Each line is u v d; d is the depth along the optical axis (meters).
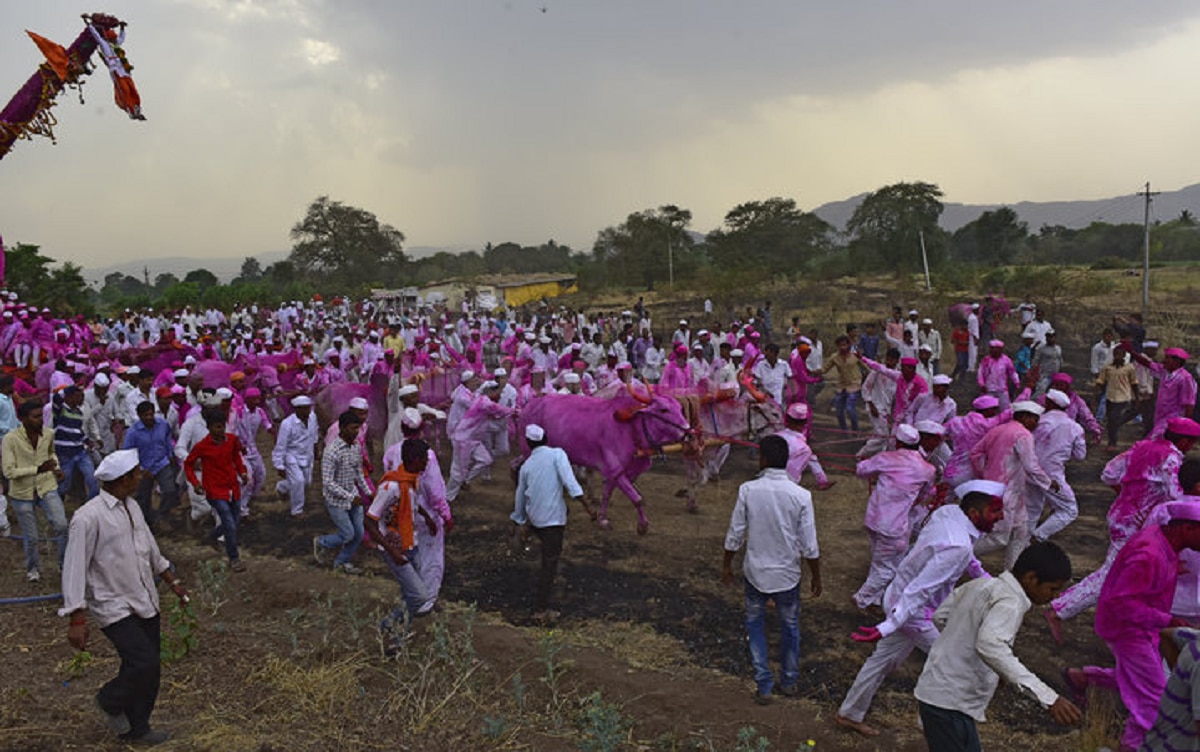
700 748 5.59
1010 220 76.31
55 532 9.38
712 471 11.51
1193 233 78.06
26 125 8.00
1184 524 5.05
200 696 6.06
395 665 6.70
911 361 10.76
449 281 61.12
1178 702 3.53
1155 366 13.52
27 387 13.48
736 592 8.25
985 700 4.47
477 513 10.96
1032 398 14.98
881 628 5.15
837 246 80.12
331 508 8.54
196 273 83.50
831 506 10.89
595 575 8.76
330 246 94.81
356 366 19.59
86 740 5.30
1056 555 4.29
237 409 10.54
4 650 6.83
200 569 8.66
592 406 10.20
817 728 5.78
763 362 13.59
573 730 5.80
